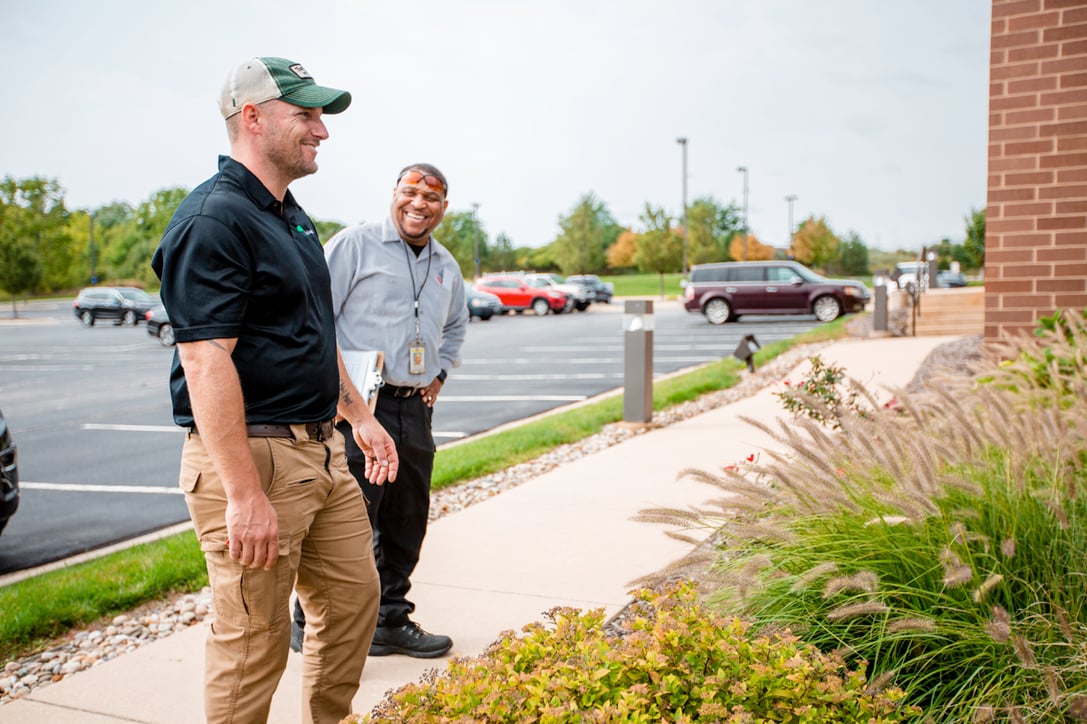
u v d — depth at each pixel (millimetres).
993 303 6758
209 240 2146
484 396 12320
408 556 3639
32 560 5293
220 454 2137
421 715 1898
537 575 4438
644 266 54312
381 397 3543
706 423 8820
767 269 26125
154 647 3758
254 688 2326
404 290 3539
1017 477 2990
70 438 10086
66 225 48875
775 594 2926
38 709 3195
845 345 15461
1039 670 2371
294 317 2330
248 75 2307
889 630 2502
